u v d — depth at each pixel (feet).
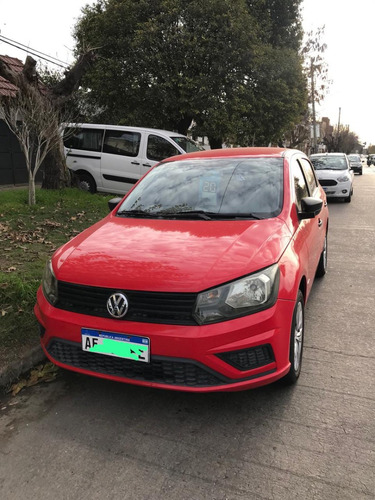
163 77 45.29
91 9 51.08
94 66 47.52
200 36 45.55
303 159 16.20
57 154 35.70
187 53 45.06
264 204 11.55
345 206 44.39
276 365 8.65
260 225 10.43
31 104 28.96
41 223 25.38
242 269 8.55
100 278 8.79
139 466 7.68
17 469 7.68
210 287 8.23
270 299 8.55
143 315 8.39
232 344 8.13
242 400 9.68
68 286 9.14
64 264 9.56
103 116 53.16
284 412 9.19
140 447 8.19
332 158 50.49
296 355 9.98
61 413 9.36
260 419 8.96
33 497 7.05
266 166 12.94
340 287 17.66
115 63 46.24
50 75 49.88
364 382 10.32
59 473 7.56
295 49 64.13
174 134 36.40
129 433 8.61
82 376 10.90
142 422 8.98
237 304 8.26
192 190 12.51
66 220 26.78
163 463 7.75
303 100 59.67
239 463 7.70
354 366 11.11
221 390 8.25
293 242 10.36
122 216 12.26
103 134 37.06
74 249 10.14
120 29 46.52
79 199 33.12
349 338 12.83
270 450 8.02
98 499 6.98
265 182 12.25
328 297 16.47
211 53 45.09
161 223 11.14
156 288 8.29
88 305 8.87
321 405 9.41
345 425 8.71
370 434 8.43
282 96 52.49
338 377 10.57
